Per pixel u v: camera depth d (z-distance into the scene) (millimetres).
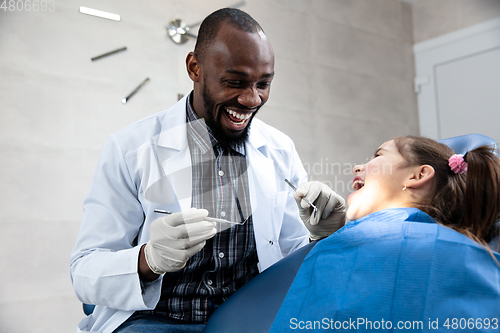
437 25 3572
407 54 3674
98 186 1124
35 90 2199
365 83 3379
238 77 1003
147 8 2516
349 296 825
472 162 1009
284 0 3064
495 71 3209
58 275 2176
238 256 1137
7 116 2129
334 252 948
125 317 1031
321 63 3172
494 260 816
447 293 773
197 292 1066
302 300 882
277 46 2979
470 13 3371
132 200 1137
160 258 936
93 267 999
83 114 2297
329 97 3164
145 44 2484
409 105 3605
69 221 2227
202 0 2689
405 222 929
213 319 968
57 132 2230
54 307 2150
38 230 2148
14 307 2061
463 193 1060
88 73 2326
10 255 2076
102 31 2385
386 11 3605
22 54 2189
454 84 3434
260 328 872
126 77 2418
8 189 2100
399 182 1070
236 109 1056
